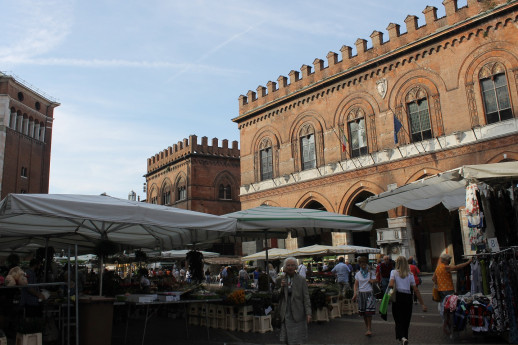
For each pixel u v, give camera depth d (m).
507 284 9.88
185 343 11.70
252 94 41.84
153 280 26.36
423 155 27.98
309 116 35.81
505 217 11.50
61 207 9.80
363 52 32.50
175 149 57.06
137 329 14.61
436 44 28.19
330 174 33.34
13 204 9.35
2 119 50.22
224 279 25.05
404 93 29.64
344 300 16.42
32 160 55.22
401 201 13.74
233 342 11.69
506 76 24.95
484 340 10.41
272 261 35.66
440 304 11.90
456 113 26.88
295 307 8.39
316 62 35.78
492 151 25.08
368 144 31.33
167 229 14.84
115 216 10.38
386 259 14.84
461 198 14.45
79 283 13.63
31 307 11.38
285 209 15.96
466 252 24.89
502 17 25.28
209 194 53.50
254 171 40.41
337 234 34.03
